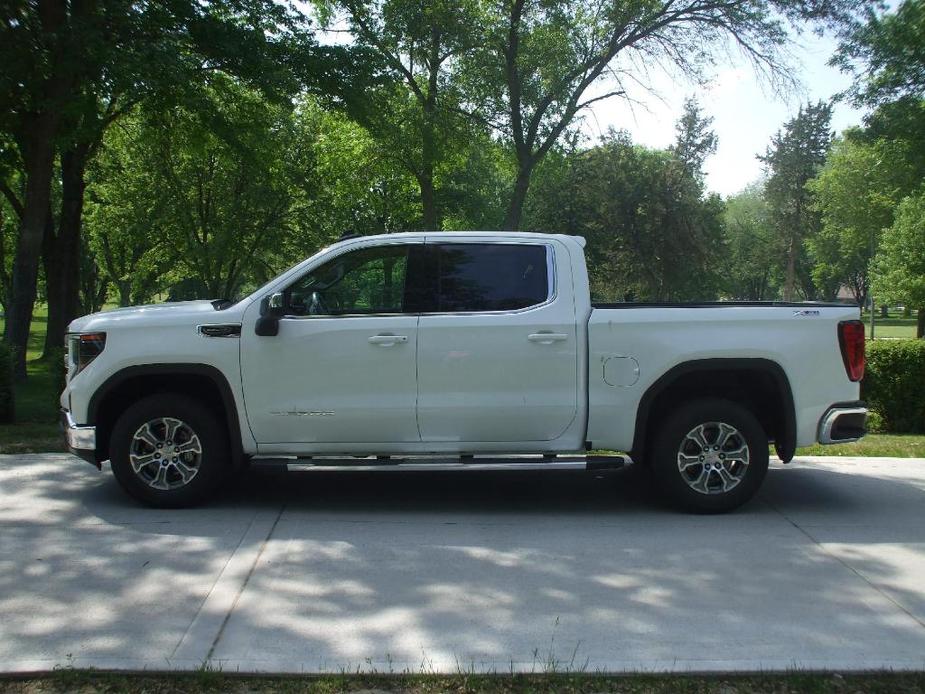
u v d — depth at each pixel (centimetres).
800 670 350
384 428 588
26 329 1548
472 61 2014
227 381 584
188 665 348
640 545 524
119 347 583
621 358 584
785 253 6738
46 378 1781
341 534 541
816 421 589
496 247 601
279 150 2017
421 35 1934
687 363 583
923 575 471
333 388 583
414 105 2005
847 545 527
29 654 358
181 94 1388
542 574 469
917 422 1073
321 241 2642
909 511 610
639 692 332
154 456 591
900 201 3725
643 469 730
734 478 592
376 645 373
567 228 4197
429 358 581
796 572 476
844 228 5178
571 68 1972
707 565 487
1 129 1467
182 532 539
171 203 2405
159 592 433
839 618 409
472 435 591
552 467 583
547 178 2698
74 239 2092
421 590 442
